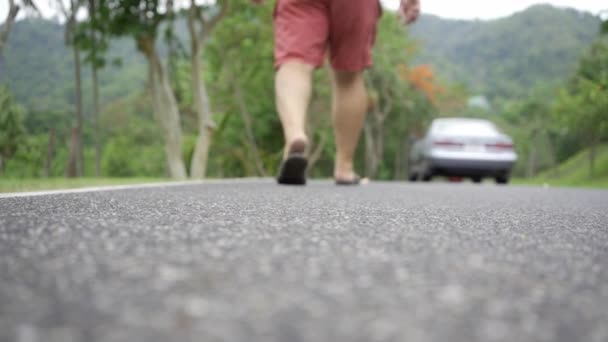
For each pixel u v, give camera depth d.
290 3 4.46
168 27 9.71
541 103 40.44
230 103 19.28
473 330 0.57
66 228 1.31
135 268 0.84
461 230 1.52
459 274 0.88
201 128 10.34
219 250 1.04
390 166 34.34
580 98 22.19
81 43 9.07
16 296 0.67
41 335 0.52
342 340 0.53
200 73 10.21
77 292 0.69
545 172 47.38
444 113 32.97
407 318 0.61
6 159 9.43
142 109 36.28
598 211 2.60
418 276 0.85
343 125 5.04
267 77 18.56
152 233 1.26
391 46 23.11
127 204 2.10
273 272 0.84
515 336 0.57
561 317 0.65
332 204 2.43
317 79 19.56
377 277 0.83
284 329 0.56
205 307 0.64
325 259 0.97
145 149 34.31
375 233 1.39
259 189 3.83
